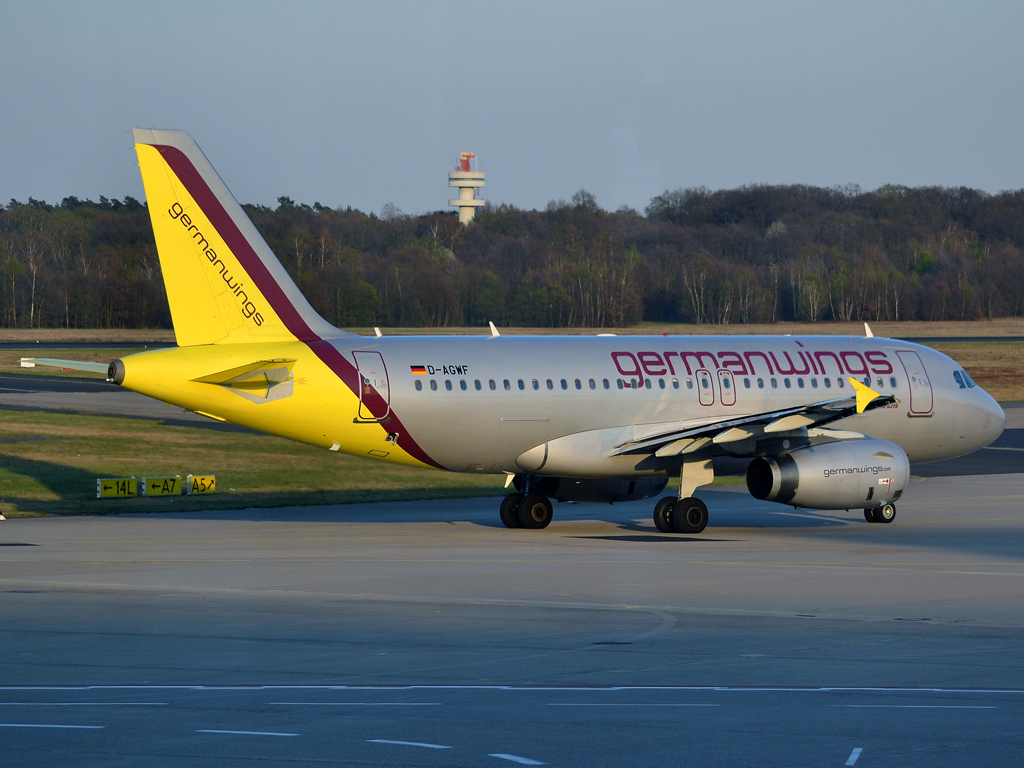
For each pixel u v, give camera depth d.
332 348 105.19
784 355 120.31
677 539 105.62
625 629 63.28
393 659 55.62
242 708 46.16
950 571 85.56
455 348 109.69
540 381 110.19
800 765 38.50
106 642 59.56
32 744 41.09
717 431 106.75
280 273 105.38
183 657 56.03
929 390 124.12
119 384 99.75
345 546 98.75
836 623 65.19
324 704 46.81
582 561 90.12
